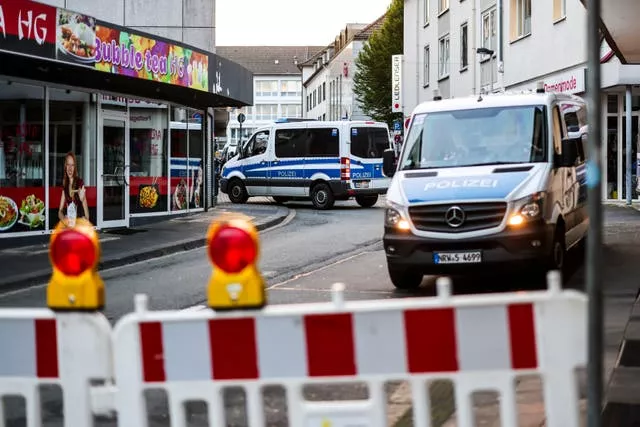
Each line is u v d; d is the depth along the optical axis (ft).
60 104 61.36
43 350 12.88
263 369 12.32
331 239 63.26
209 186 88.94
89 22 56.24
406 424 18.95
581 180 43.83
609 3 46.06
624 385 20.45
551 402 11.85
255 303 12.12
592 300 10.42
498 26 109.50
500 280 40.63
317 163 96.37
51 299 12.69
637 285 36.22
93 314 12.75
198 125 82.17
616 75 84.12
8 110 56.90
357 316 12.14
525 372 11.89
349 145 95.09
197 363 12.44
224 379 12.39
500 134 38.70
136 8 84.38
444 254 34.60
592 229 10.41
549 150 37.70
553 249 36.42
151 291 40.09
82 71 59.00
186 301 37.11
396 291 38.81
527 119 38.91
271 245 59.98
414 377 12.07
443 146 38.96
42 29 51.83
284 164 99.09
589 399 10.48
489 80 119.14
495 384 11.96
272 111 520.01
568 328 11.75
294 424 12.44
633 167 92.17
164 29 84.74
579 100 47.96
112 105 67.15
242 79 84.12
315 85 386.93
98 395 12.75
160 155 74.69
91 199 64.75
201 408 20.13
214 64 74.84
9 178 56.95
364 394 21.75
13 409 20.54
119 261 50.55
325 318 12.19
